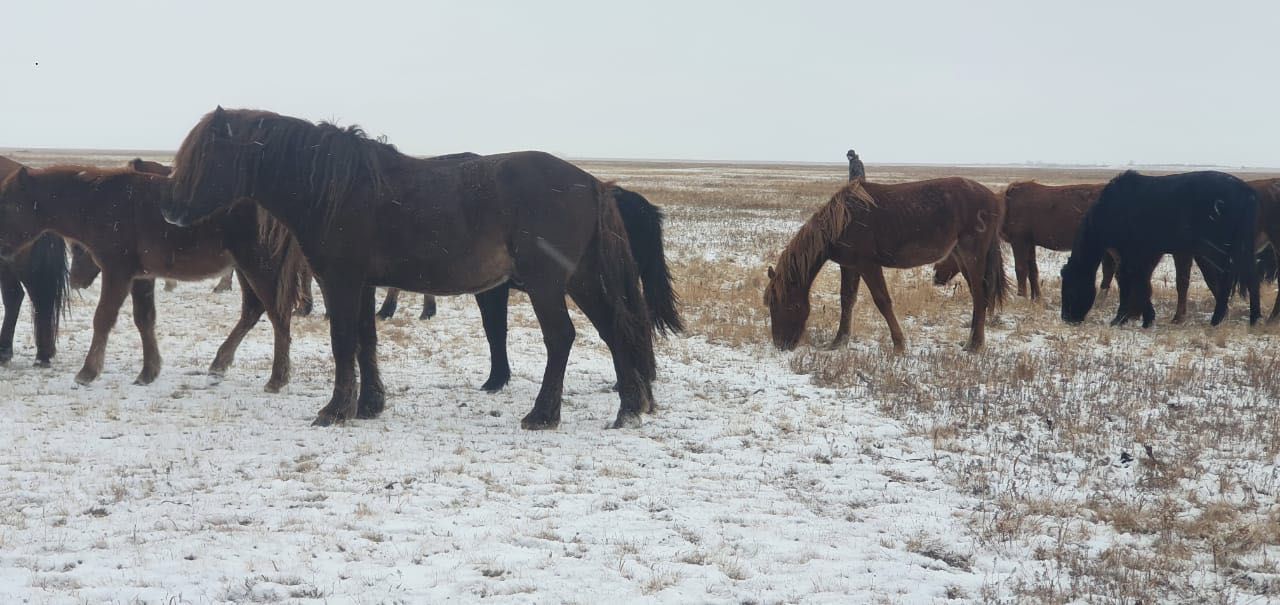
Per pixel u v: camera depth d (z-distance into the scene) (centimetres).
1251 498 594
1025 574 479
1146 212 1227
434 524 525
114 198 868
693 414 810
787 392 892
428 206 725
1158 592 457
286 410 802
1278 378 924
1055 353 1078
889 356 1052
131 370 955
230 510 542
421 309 1407
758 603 434
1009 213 1483
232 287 1559
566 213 721
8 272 960
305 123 751
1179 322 1302
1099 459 682
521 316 1322
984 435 743
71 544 484
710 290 1509
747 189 5028
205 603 415
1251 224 1219
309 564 462
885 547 512
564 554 489
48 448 663
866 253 1075
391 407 823
